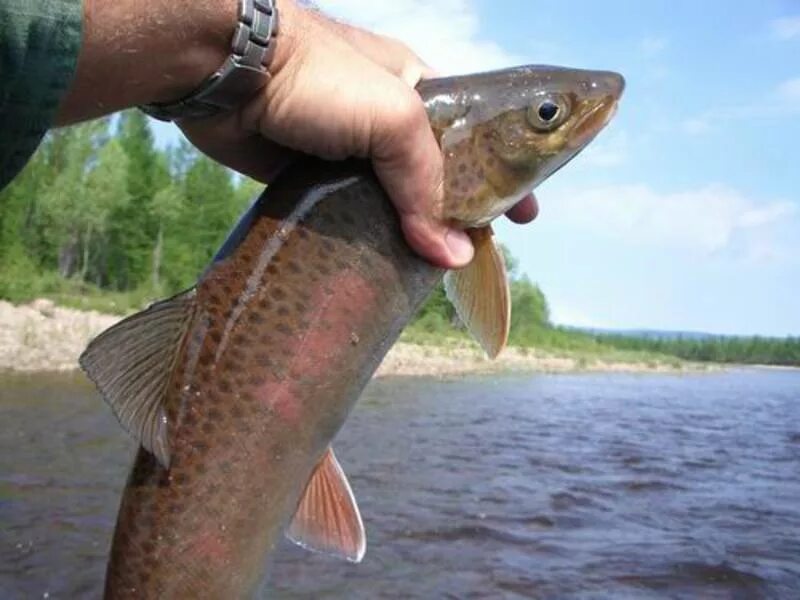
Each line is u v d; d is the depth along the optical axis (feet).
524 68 1.18
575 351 38.81
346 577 3.58
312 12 1.13
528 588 3.55
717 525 4.88
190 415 1.08
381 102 0.97
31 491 4.87
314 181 1.11
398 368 21.67
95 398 9.44
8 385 10.37
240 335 1.09
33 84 0.75
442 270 1.15
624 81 1.20
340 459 6.76
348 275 1.09
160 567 1.09
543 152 1.15
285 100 0.94
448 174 1.10
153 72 0.85
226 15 0.86
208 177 28.27
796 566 4.02
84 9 0.78
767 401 18.08
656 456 7.77
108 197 24.68
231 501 1.09
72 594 3.29
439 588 3.50
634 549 4.24
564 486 5.90
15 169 0.77
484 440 8.39
